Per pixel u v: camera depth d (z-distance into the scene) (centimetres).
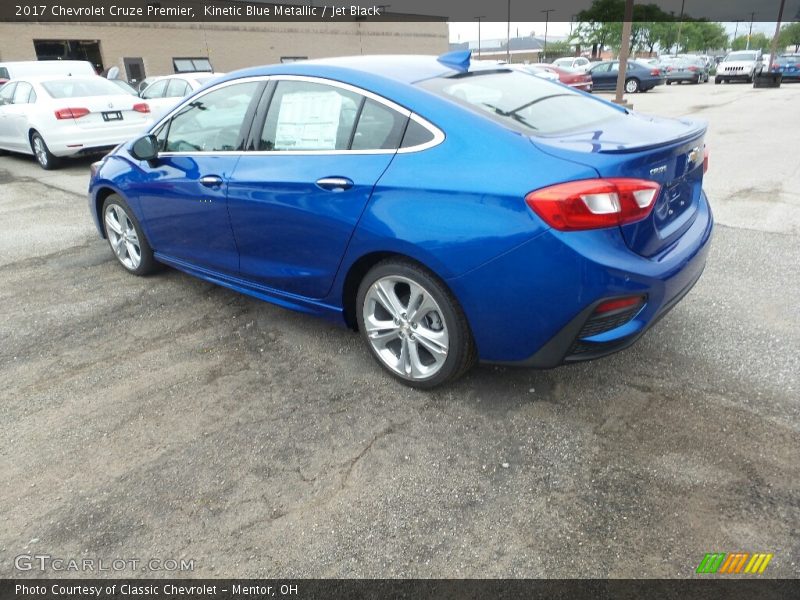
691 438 266
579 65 2858
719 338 348
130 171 431
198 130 382
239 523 232
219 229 372
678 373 315
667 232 274
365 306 314
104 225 505
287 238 330
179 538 227
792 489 234
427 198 266
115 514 239
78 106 908
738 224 554
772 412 280
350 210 292
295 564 214
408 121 283
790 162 803
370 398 308
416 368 305
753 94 2175
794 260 460
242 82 359
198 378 334
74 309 430
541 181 240
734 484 238
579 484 243
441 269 266
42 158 964
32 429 294
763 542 212
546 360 265
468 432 278
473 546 217
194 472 260
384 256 298
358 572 210
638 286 247
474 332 274
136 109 965
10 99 1016
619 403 293
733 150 911
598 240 239
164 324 402
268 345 368
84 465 267
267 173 330
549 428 278
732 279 430
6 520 238
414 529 226
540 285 247
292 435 282
